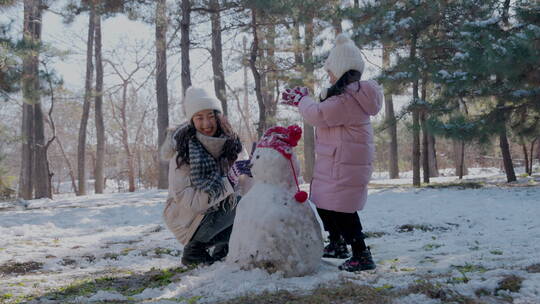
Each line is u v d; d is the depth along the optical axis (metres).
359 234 4.04
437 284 3.21
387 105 28.05
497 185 16.25
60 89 24.55
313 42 19.77
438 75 14.28
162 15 21.16
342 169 3.96
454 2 16.06
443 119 16.00
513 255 4.50
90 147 42.84
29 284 4.44
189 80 19.20
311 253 3.89
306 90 4.27
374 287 3.31
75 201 16.94
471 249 5.10
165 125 25.19
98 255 6.42
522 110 14.80
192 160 4.20
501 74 12.76
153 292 3.68
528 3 12.91
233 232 3.96
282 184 3.97
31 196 26.45
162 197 17.50
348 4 19.97
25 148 26.47
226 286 3.56
